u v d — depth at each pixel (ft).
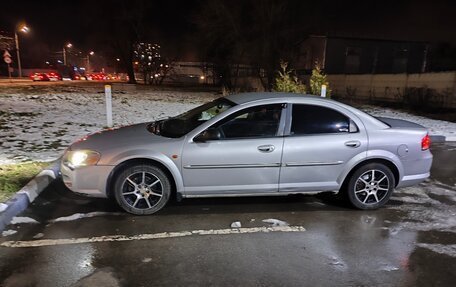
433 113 56.70
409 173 17.25
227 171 15.84
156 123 18.81
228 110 16.11
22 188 17.31
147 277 11.30
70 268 11.67
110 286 10.80
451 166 26.03
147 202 15.79
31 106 49.73
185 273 11.57
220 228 14.85
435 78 64.23
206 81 186.29
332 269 11.96
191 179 15.78
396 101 72.23
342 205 17.69
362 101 76.54
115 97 72.64
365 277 11.55
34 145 27.09
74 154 15.64
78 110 48.03
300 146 16.12
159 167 15.72
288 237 14.19
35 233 13.98
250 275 11.53
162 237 13.96
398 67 124.98
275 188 16.34
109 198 17.49
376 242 13.92
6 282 10.84
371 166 16.83
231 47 106.01
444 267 12.24
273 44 89.86
